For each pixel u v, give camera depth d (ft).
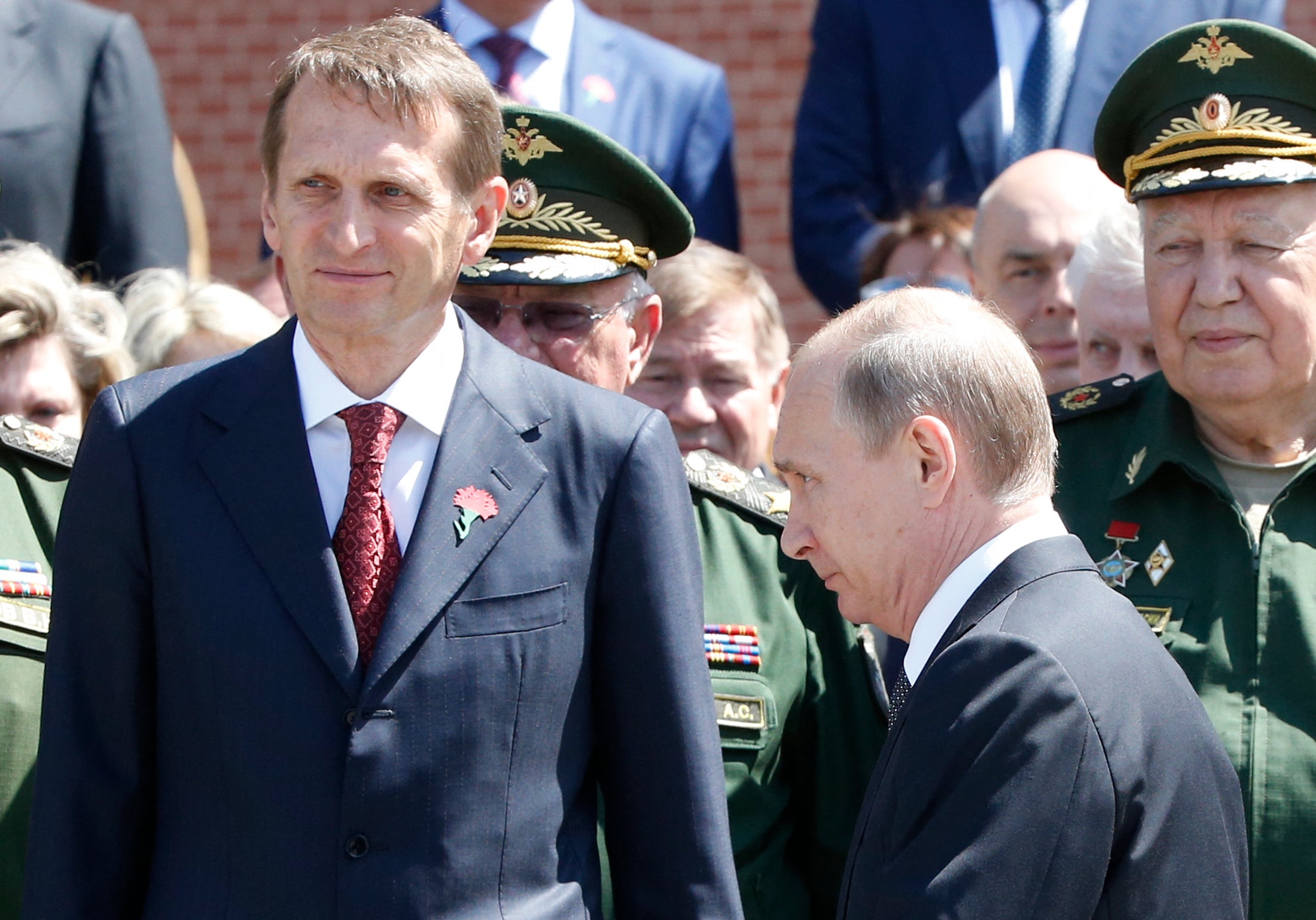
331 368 27.58
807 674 36.06
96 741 27.02
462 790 26.13
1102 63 58.49
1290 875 32.96
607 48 62.44
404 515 27.32
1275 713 34.14
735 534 37.09
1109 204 48.88
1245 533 35.86
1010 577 26.13
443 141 26.73
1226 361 35.81
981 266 53.01
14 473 35.91
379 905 25.53
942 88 59.47
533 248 36.19
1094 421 39.50
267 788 25.82
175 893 26.16
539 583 27.27
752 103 82.02
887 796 25.13
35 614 34.40
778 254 81.51
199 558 26.43
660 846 28.22
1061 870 23.40
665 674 28.14
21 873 33.19
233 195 84.53
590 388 29.50
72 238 54.39
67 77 54.13
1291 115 35.70
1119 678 24.75
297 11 84.64
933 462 26.84
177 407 27.55
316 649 26.02
